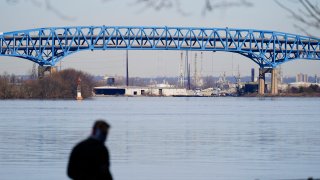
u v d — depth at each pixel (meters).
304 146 159.25
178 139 178.38
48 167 118.00
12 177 105.56
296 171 112.56
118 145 159.25
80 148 56.38
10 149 150.62
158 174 109.06
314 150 148.88
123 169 115.19
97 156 56.16
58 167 118.00
